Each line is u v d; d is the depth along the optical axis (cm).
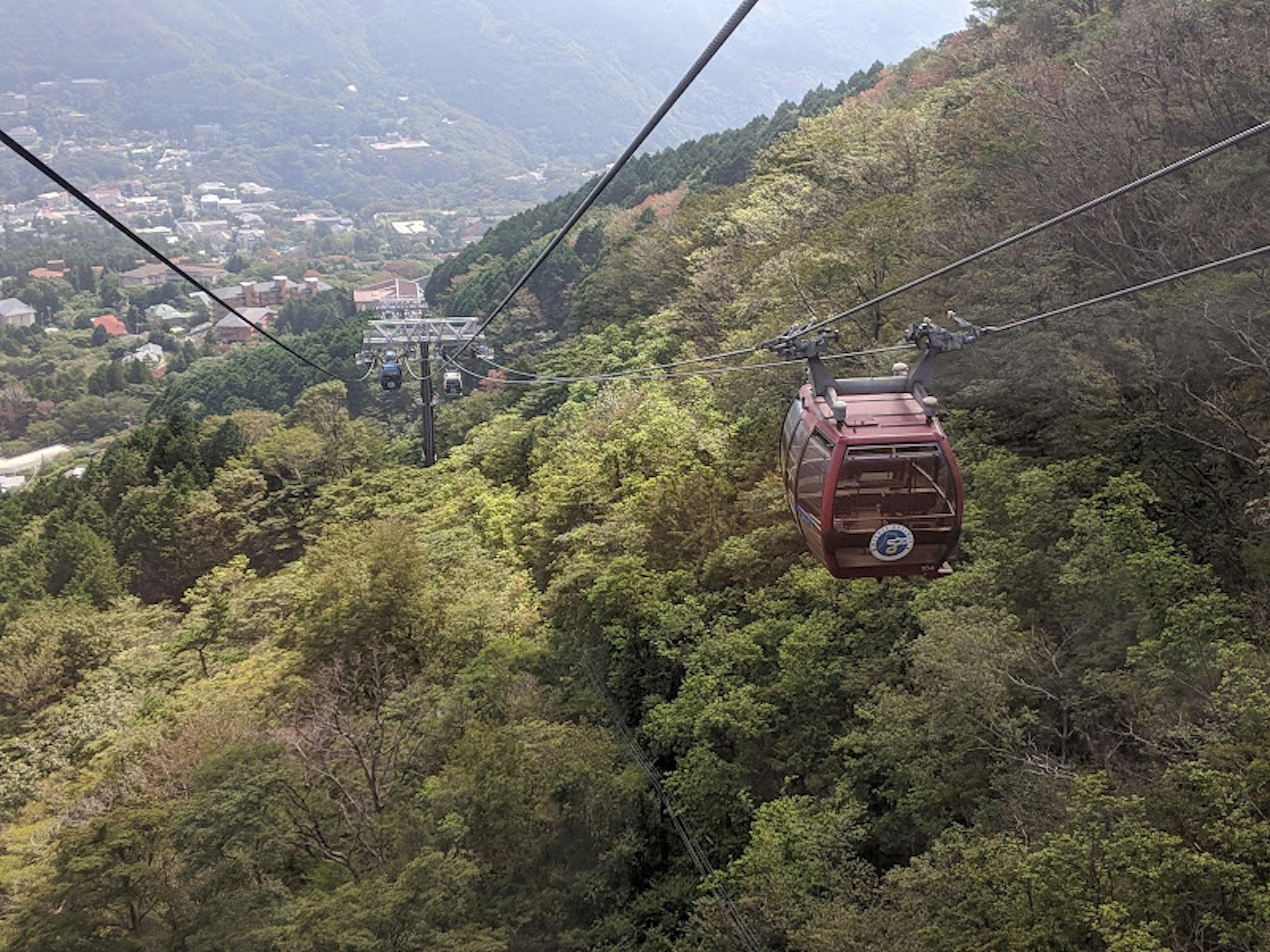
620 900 2577
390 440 9238
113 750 3269
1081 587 2183
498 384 8988
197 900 2328
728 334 4772
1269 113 2795
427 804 2630
